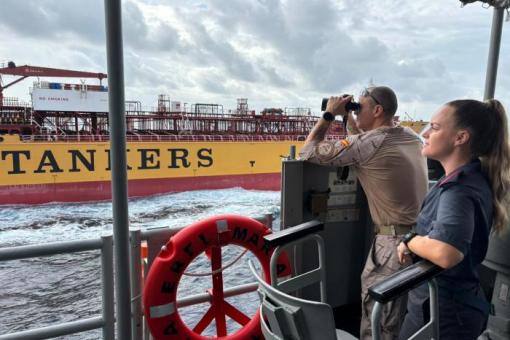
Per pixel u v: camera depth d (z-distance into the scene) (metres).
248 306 4.26
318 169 2.41
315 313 1.11
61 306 9.65
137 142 24.25
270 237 1.60
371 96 1.96
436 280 1.29
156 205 23.86
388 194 1.85
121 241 1.96
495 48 2.94
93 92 28.52
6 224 20.53
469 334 1.28
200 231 2.22
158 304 2.12
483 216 1.20
